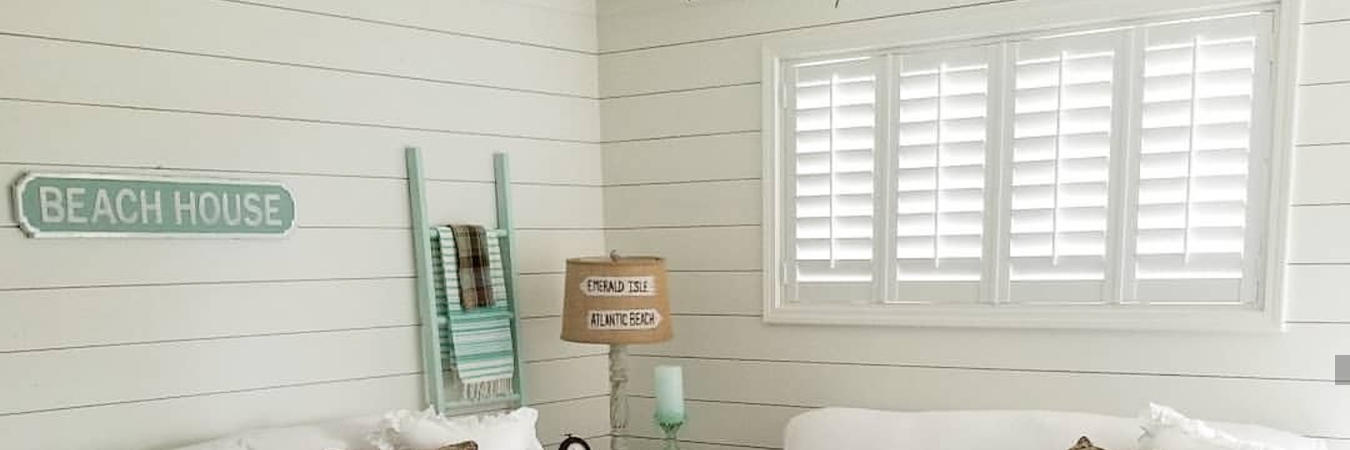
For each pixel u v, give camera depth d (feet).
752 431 9.34
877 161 8.55
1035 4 7.79
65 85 6.75
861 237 8.67
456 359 8.54
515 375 9.02
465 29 8.84
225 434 7.50
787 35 8.86
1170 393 7.61
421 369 8.57
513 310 9.00
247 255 7.60
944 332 8.39
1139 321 7.59
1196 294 7.44
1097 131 7.68
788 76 8.91
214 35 7.38
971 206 8.20
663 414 8.54
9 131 6.55
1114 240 7.67
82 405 6.88
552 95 9.52
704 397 9.57
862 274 8.71
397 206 8.42
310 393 7.95
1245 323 7.25
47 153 6.68
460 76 8.80
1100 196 7.71
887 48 8.45
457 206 8.81
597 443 9.90
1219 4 7.18
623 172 9.85
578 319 8.39
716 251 9.38
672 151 9.55
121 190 6.96
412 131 8.50
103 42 6.89
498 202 9.07
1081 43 7.69
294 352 7.86
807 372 9.04
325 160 7.98
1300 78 7.00
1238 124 7.22
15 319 6.61
